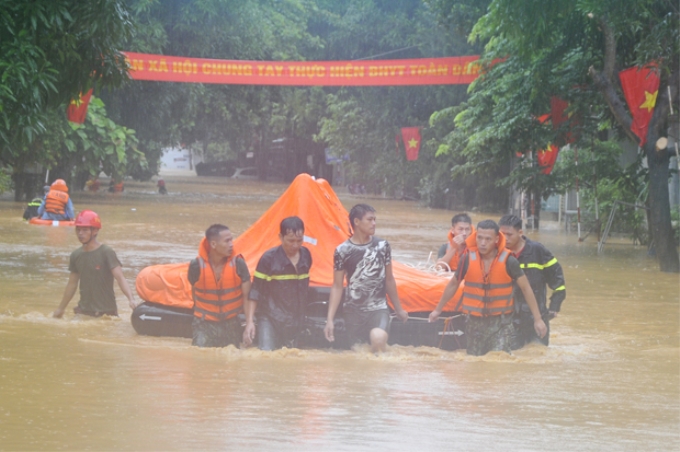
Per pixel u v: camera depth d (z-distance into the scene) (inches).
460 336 331.0
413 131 1539.1
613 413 231.3
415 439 200.2
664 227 634.8
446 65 1198.3
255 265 357.4
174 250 671.1
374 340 313.0
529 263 330.3
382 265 320.2
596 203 850.1
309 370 279.9
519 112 758.5
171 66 1253.7
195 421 211.8
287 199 369.1
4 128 469.4
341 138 1759.4
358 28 1690.5
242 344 327.9
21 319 362.9
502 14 613.6
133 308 343.6
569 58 725.9
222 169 3253.0
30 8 451.5
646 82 629.0
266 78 1255.5
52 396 234.2
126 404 227.5
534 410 232.4
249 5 1556.3
